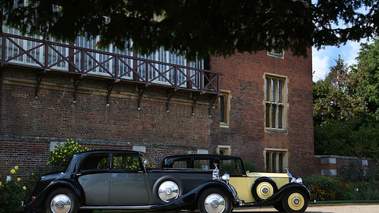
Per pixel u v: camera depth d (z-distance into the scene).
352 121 24.50
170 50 6.77
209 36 6.10
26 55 13.22
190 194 8.80
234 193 8.99
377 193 18.81
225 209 8.90
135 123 15.39
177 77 16.62
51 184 8.56
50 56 13.66
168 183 8.98
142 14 6.09
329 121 25.52
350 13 6.86
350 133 23.62
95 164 8.93
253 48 7.32
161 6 5.34
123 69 15.17
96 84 14.61
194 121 16.97
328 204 14.75
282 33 7.23
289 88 20.23
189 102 16.86
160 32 6.46
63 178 8.67
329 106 29.28
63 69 13.91
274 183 10.98
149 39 6.58
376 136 23.36
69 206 8.52
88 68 14.39
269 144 19.16
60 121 13.78
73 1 5.82
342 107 29.23
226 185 8.97
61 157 12.93
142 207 8.81
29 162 12.99
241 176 10.88
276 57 19.92
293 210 10.52
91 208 8.68
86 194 8.76
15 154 12.78
